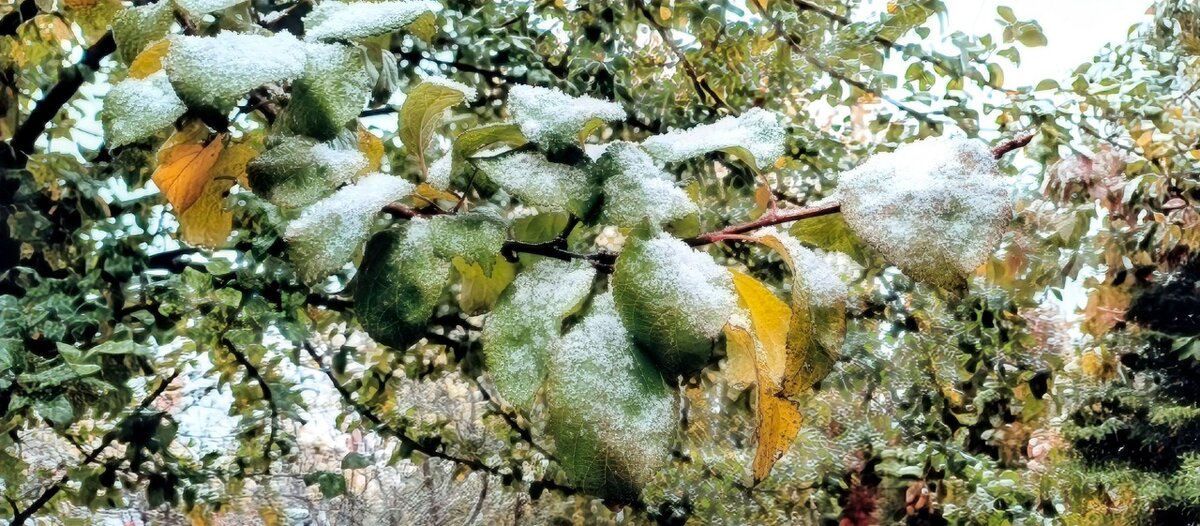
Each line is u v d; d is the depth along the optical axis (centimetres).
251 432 172
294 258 36
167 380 157
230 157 46
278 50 37
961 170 34
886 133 188
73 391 105
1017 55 165
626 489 31
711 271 34
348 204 37
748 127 41
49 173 114
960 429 210
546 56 195
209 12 38
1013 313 196
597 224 37
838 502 217
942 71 172
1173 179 165
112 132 38
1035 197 150
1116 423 529
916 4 156
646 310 33
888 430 216
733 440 242
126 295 127
